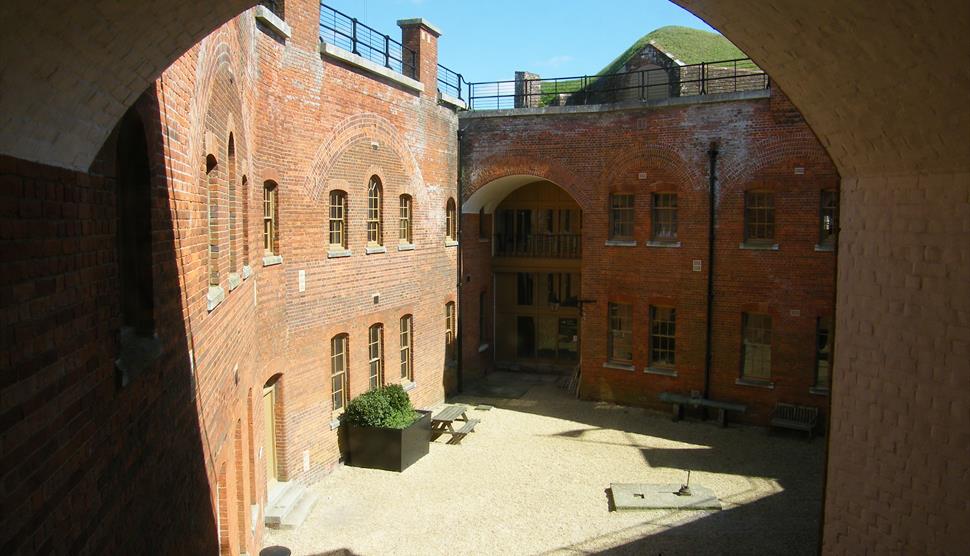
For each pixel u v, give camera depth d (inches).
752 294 806.5
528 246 1070.4
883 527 264.5
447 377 911.7
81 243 162.4
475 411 863.7
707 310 830.5
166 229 225.6
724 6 248.7
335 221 655.1
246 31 457.1
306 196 592.4
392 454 647.8
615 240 895.7
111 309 182.4
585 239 910.4
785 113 778.8
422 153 821.2
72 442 151.4
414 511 558.9
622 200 893.8
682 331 850.1
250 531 421.1
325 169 621.3
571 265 1044.5
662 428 800.9
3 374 122.6
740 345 817.5
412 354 806.5
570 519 545.3
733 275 816.3
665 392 863.1
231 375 366.6
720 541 499.5
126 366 182.5
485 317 1070.4
